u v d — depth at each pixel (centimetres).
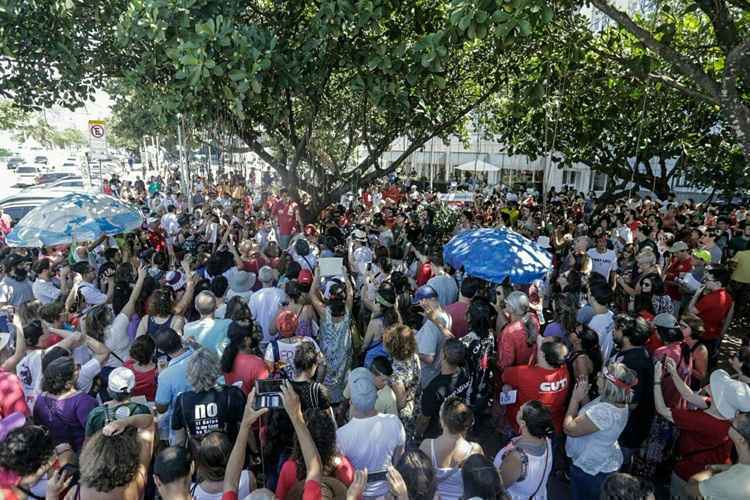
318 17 753
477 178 2508
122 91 1259
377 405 394
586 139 1207
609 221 1205
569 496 470
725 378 375
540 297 654
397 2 760
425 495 270
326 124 1183
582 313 587
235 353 419
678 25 934
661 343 513
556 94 947
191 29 727
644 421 429
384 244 898
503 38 558
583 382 407
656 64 709
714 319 632
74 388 365
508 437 446
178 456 266
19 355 438
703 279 709
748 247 1001
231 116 947
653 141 1254
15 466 274
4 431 329
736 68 497
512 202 1628
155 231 1024
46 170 3831
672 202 1480
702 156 1226
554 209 1470
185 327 480
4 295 646
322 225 1202
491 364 467
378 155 1129
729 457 387
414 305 561
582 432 369
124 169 3891
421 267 780
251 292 660
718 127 1255
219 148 1242
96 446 273
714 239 916
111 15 853
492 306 575
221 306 573
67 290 647
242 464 284
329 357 516
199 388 355
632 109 1166
